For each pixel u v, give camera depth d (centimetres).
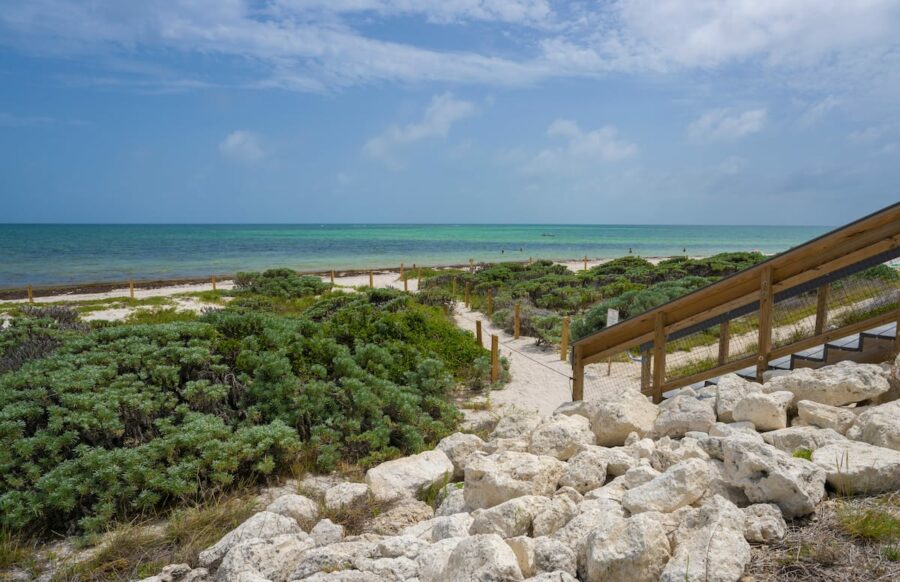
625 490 369
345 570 319
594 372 1175
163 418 641
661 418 485
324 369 789
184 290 2903
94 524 492
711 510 279
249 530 404
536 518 332
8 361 870
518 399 1021
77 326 1231
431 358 1016
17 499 507
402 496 501
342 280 3334
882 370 448
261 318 880
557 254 6178
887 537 264
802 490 290
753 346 789
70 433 571
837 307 784
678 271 2659
